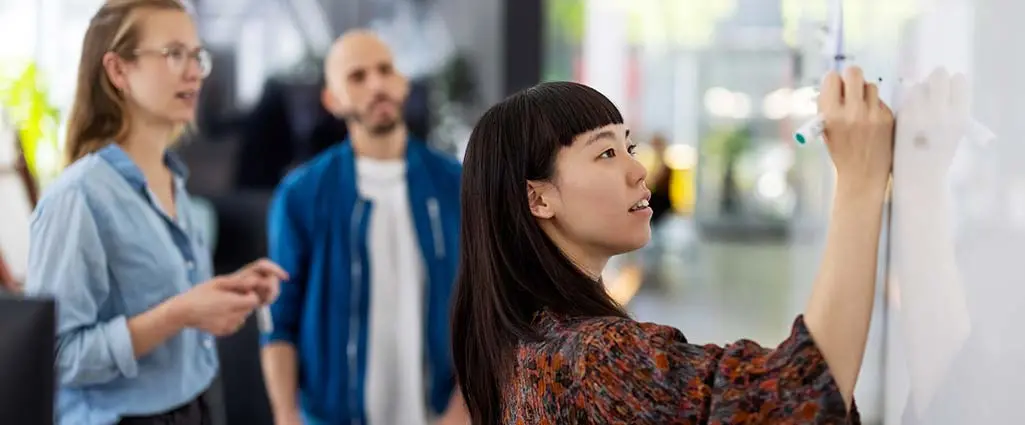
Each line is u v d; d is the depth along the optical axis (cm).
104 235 184
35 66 371
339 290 268
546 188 124
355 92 270
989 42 102
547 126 124
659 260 612
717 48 617
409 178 273
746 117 648
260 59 405
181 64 191
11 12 390
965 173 108
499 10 416
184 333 192
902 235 125
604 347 112
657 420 107
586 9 478
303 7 407
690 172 646
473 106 419
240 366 313
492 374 131
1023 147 96
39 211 185
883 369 138
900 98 124
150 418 187
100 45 189
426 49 416
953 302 112
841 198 120
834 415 103
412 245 272
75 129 194
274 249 272
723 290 626
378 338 269
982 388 105
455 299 138
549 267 124
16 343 119
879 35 136
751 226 674
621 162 123
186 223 205
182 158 396
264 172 402
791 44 309
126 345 179
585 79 484
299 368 272
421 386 271
